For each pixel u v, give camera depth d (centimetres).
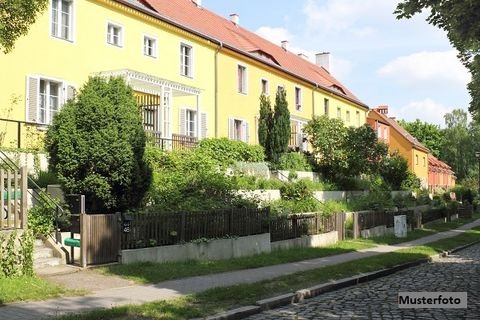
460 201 6041
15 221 1063
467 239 2886
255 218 1753
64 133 1351
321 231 2209
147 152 2038
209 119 3131
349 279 1329
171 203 1548
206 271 1319
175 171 2056
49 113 2108
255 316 929
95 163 1345
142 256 1309
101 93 1386
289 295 1070
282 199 2539
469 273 1542
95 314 805
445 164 9588
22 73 1975
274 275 1322
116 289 1049
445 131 10238
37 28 2041
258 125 3322
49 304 890
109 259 1251
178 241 1430
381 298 1122
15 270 1049
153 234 1362
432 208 4122
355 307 1013
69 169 1346
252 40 4281
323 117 3744
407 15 1187
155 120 2534
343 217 2419
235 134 3431
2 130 1880
